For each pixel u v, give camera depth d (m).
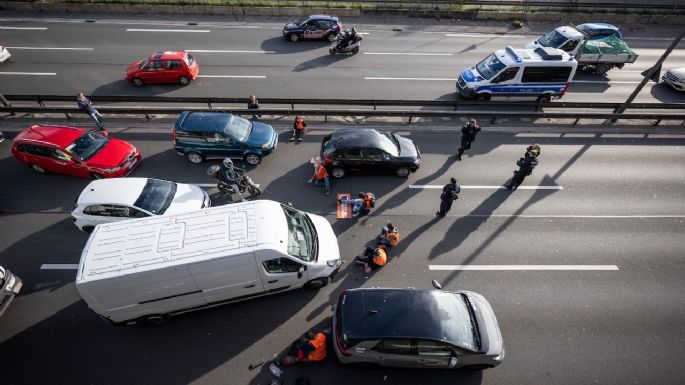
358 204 12.69
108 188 11.38
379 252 11.12
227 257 8.48
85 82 19.16
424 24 26.97
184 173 14.33
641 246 12.20
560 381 8.99
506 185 14.33
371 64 22.02
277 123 17.23
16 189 13.21
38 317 9.77
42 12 25.23
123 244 8.55
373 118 17.92
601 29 22.06
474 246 12.05
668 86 21.36
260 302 10.34
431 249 11.91
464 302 9.39
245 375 8.89
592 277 11.25
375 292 9.16
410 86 20.25
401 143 14.62
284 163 15.02
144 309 8.92
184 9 26.02
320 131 16.89
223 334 9.62
